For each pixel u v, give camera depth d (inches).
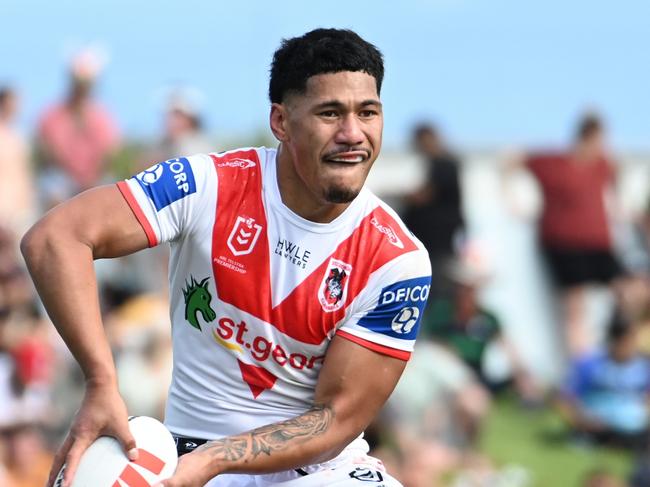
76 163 1599.4
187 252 559.2
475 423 1226.0
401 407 1156.5
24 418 1128.2
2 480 1083.3
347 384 561.6
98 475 505.0
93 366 516.1
